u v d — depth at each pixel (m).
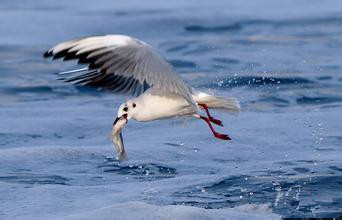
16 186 10.45
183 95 8.10
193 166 11.77
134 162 11.95
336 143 13.12
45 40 25.47
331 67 20.47
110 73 7.87
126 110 8.82
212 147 12.88
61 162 11.85
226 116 15.05
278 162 11.80
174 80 7.73
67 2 34.59
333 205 9.57
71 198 9.87
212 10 31.09
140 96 8.83
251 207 9.49
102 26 27.78
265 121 14.63
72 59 7.63
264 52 22.70
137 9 31.69
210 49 23.45
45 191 10.12
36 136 14.21
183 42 24.73
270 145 12.98
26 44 24.66
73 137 14.26
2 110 16.52
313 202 9.70
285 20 28.56
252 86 18.34
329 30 26.38
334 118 14.78
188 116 9.19
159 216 8.73
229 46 23.84
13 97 18.28
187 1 34.12
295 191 10.12
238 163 11.95
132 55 7.63
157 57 7.71
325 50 22.98
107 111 16.41
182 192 10.18
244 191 10.18
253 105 16.47
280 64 20.86
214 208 9.48
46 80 19.94
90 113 16.23
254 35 25.80
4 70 21.03
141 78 7.57
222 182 10.60
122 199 9.82
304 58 21.77
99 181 10.96
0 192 10.10
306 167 11.35
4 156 12.00
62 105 17.27
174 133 13.91
